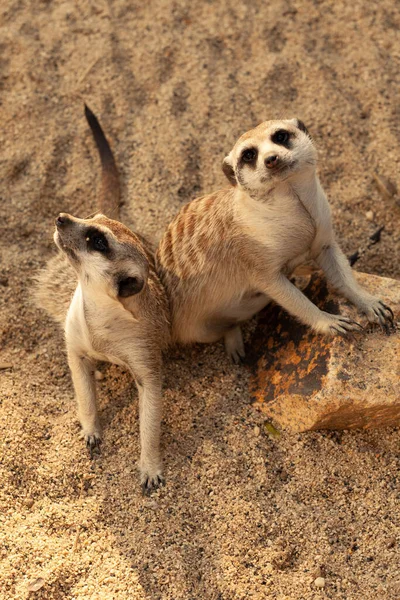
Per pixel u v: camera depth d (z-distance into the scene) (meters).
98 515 0.84
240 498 0.85
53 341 0.98
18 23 1.25
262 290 0.91
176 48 1.21
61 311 0.96
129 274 0.82
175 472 0.87
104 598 0.79
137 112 1.15
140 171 1.09
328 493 0.85
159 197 1.07
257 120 1.13
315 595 0.79
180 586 0.80
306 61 1.18
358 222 1.05
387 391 0.85
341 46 1.21
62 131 1.14
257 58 1.20
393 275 1.02
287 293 0.90
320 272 0.95
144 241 0.98
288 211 0.87
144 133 1.13
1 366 0.95
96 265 0.81
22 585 0.79
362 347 0.87
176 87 1.17
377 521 0.83
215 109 1.14
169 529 0.84
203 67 1.19
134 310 0.84
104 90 1.17
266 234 0.88
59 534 0.83
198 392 0.93
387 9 1.24
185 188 1.08
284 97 1.15
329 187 1.07
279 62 1.18
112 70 1.19
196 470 0.87
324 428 0.88
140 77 1.18
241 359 0.95
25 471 0.87
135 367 0.87
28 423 0.90
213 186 1.07
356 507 0.84
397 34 1.21
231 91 1.16
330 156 1.09
